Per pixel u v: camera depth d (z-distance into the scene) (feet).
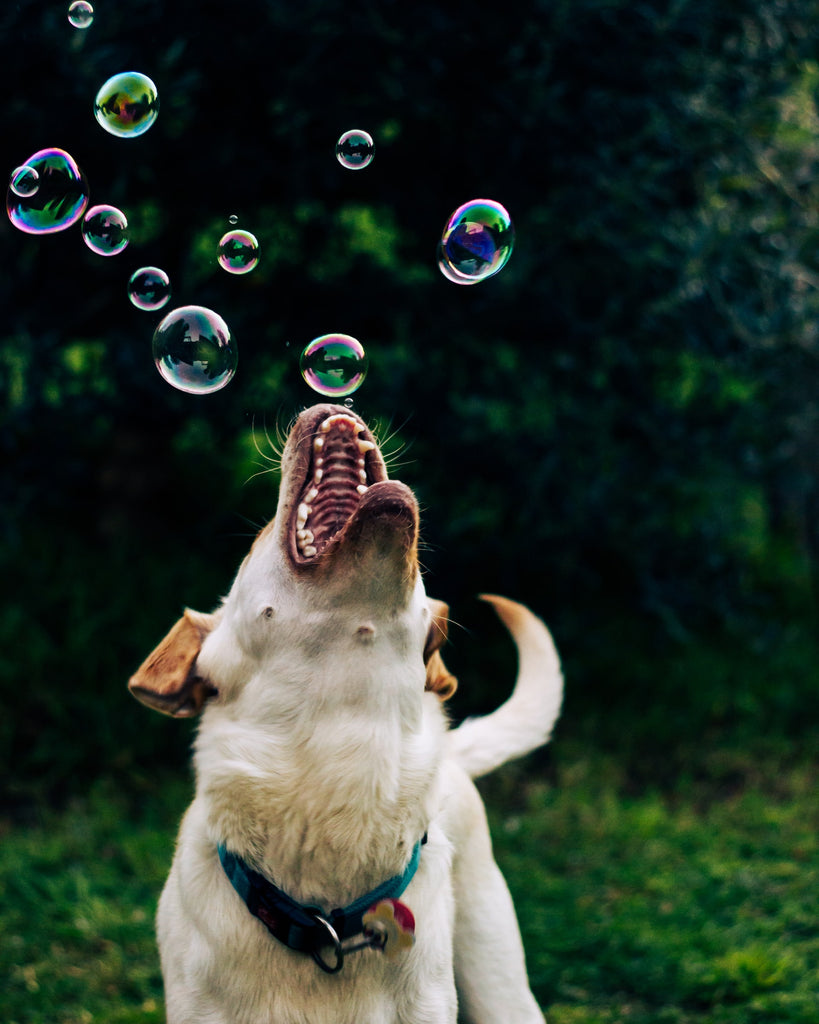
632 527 9.04
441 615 4.25
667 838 7.10
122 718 8.16
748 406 9.12
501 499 8.86
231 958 3.94
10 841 6.96
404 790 3.94
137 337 7.91
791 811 7.48
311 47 6.57
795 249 8.44
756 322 8.26
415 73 6.86
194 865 4.07
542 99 7.02
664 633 9.50
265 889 3.92
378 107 6.87
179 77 6.60
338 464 3.96
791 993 5.49
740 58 7.86
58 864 6.68
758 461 9.46
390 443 8.33
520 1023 4.51
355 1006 3.93
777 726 8.82
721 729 8.78
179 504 10.71
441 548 8.51
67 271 7.74
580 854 6.94
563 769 8.05
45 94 6.66
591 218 7.50
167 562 9.80
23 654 8.45
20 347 7.80
